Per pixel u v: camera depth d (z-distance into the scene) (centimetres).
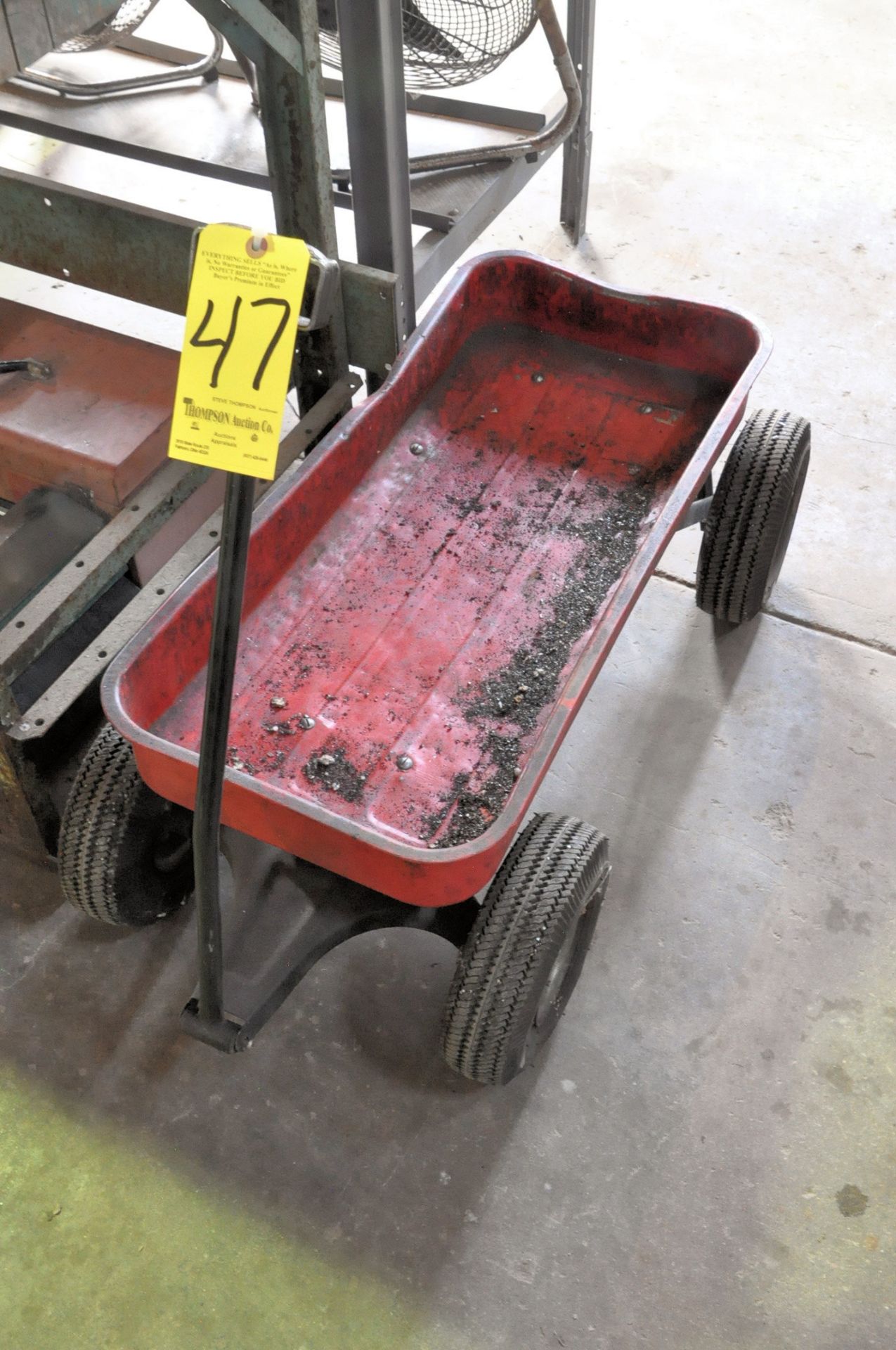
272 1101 212
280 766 207
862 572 306
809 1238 198
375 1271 193
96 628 263
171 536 265
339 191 302
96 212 255
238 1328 187
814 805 258
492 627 235
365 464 255
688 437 271
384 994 226
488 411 277
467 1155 206
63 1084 212
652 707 275
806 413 348
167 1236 196
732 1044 221
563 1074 216
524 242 407
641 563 200
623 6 534
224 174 297
